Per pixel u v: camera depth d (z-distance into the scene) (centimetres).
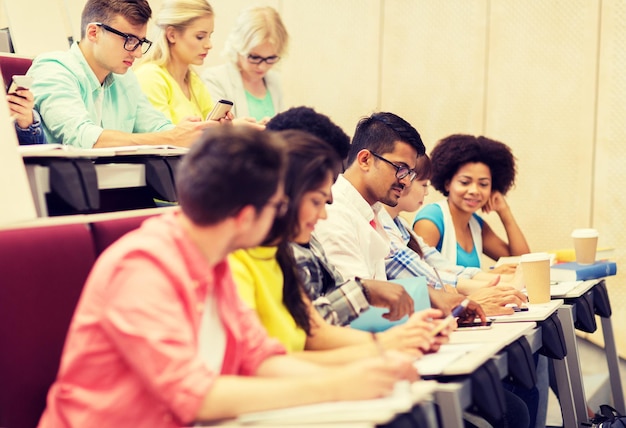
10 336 172
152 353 147
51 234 182
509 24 473
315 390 156
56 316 179
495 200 407
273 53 402
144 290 149
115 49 297
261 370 177
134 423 152
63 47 339
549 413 400
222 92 403
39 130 272
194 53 366
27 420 173
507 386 308
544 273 291
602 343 459
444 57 484
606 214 462
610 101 459
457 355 206
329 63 498
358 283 228
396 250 303
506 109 477
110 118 313
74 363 152
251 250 197
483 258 486
